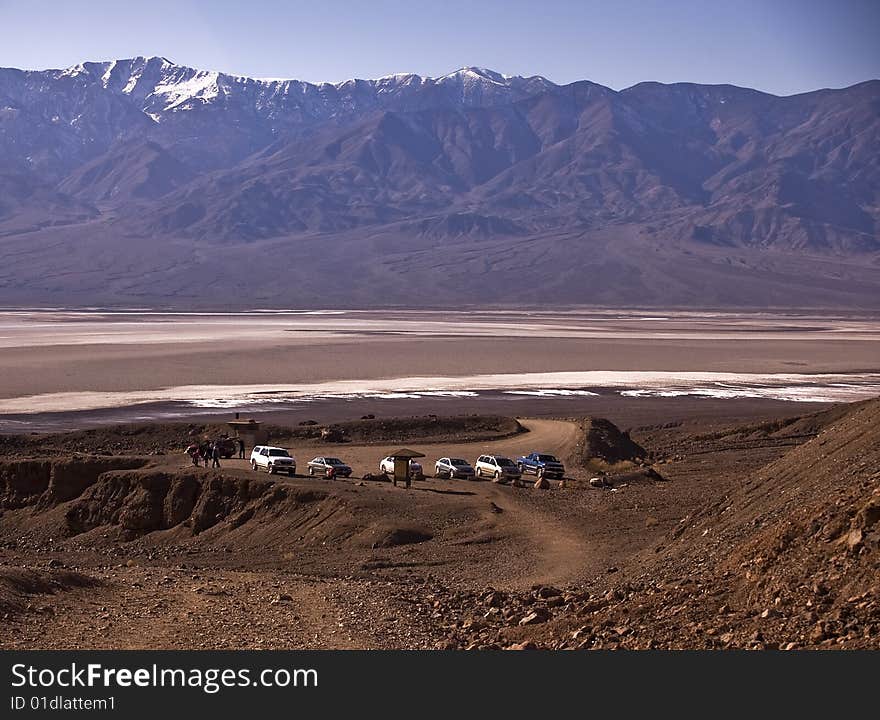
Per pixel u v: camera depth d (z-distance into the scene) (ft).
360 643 81.82
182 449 280.31
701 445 313.53
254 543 179.01
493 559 149.28
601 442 284.41
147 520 198.70
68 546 193.88
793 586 75.92
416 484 216.95
